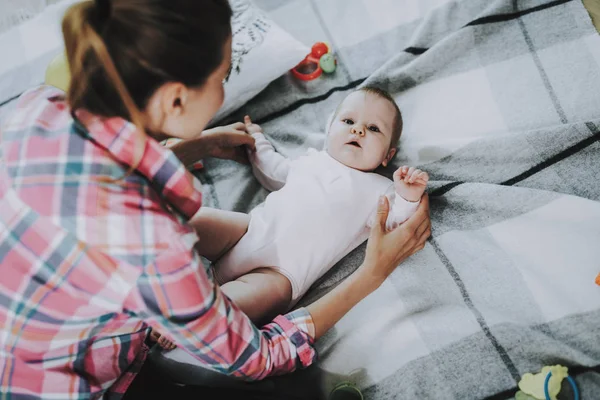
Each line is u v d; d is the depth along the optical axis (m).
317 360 0.91
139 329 0.76
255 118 1.38
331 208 1.04
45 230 0.58
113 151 0.60
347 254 1.09
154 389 0.83
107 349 0.74
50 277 0.60
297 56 1.34
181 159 1.13
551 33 1.27
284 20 1.54
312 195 1.05
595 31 1.24
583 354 0.85
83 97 0.58
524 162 1.09
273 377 0.83
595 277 0.92
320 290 1.06
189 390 0.82
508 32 1.29
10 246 0.59
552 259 0.96
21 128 0.62
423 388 0.90
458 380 0.89
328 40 1.47
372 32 1.45
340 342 0.98
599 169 1.05
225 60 0.61
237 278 1.03
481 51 1.28
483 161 1.13
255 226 1.05
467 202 1.06
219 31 0.58
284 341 0.83
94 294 0.61
